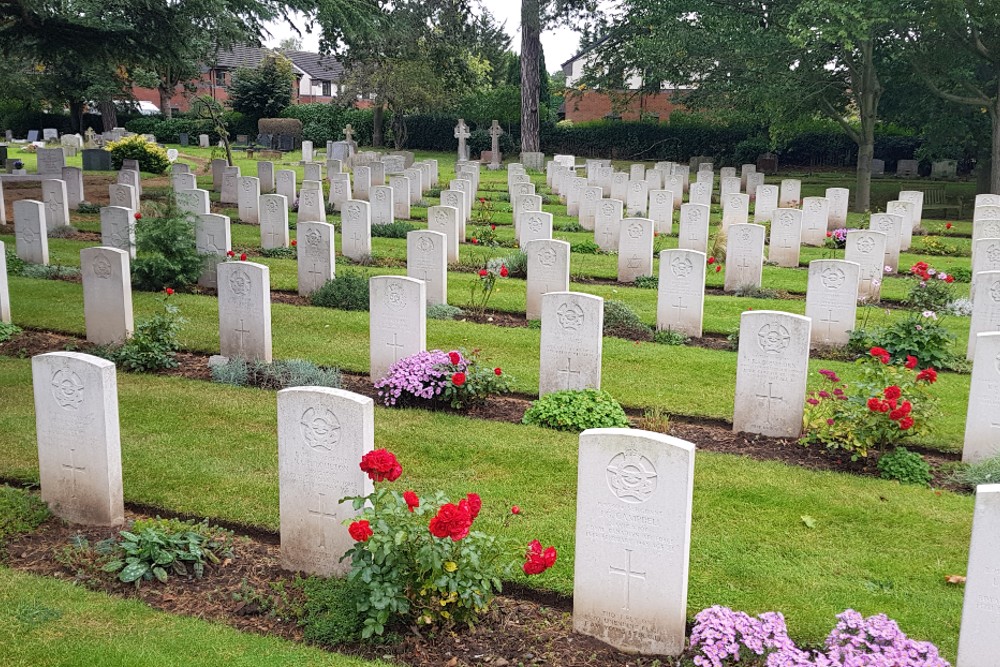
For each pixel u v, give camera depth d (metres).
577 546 6.22
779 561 7.20
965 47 29.77
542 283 14.91
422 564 6.00
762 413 10.07
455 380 10.02
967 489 8.80
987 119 35.22
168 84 61.84
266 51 78.12
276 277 17.78
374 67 53.69
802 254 22.41
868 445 9.06
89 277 12.73
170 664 5.68
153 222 16.58
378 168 32.12
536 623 6.39
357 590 6.37
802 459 9.45
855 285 13.32
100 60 26.84
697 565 7.09
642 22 37.50
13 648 5.79
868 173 33.50
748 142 53.41
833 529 7.77
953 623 6.33
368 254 19.66
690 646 5.82
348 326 14.12
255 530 7.73
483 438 9.60
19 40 25.27
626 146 58.00
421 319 11.28
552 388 10.98
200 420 10.05
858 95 33.28
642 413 10.92
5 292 13.69
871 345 13.25
